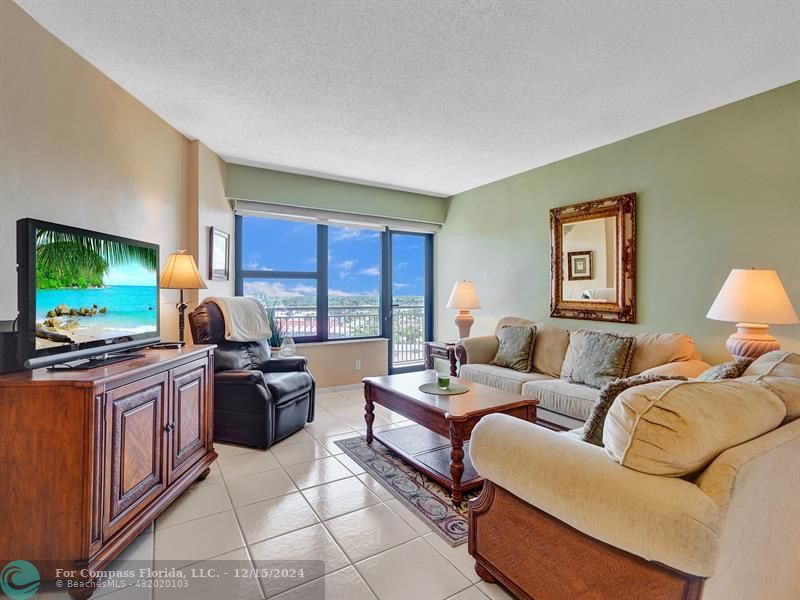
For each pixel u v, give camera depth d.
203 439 2.46
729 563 1.03
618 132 3.26
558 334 3.65
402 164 4.09
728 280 2.46
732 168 2.75
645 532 1.01
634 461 1.10
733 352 2.43
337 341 4.80
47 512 1.50
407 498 2.25
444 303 5.54
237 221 4.29
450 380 3.04
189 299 3.47
